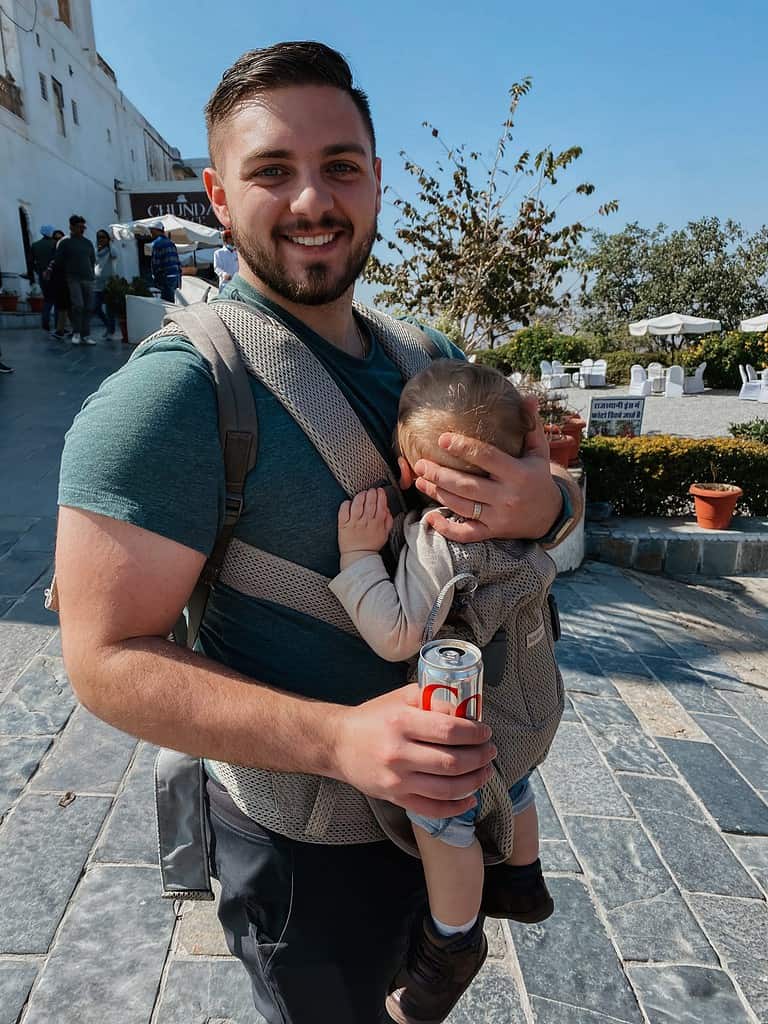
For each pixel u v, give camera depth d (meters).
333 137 1.22
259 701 1.04
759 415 17.84
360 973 1.40
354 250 1.29
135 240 25.95
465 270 12.07
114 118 28.45
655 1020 2.34
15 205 19.80
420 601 1.20
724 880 2.98
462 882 1.28
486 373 1.35
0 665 4.13
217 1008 2.27
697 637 5.88
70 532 1.05
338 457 1.21
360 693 1.30
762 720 4.48
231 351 1.16
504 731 1.31
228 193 1.29
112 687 1.02
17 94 20.06
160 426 1.06
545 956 2.55
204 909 2.63
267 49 1.24
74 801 3.14
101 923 2.56
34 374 11.27
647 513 8.95
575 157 11.23
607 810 3.39
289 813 1.28
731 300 35.97
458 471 1.25
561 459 8.15
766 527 8.34
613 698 4.56
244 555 1.20
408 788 0.97
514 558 1.28
